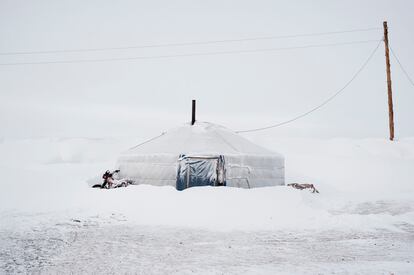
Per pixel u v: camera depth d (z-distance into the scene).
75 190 15.65
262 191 14.16
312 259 7.25
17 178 17.58
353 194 18.97
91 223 11.05
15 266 6.72
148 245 8.48
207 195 13.52
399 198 16.69
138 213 12.30
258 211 12.36
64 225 10.73
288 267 6.63
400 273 6.11
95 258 7.31
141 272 6.36
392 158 25.97
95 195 14.48
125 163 18.80
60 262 7.01
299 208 12.84
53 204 13.49
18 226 10.52
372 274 6.08
